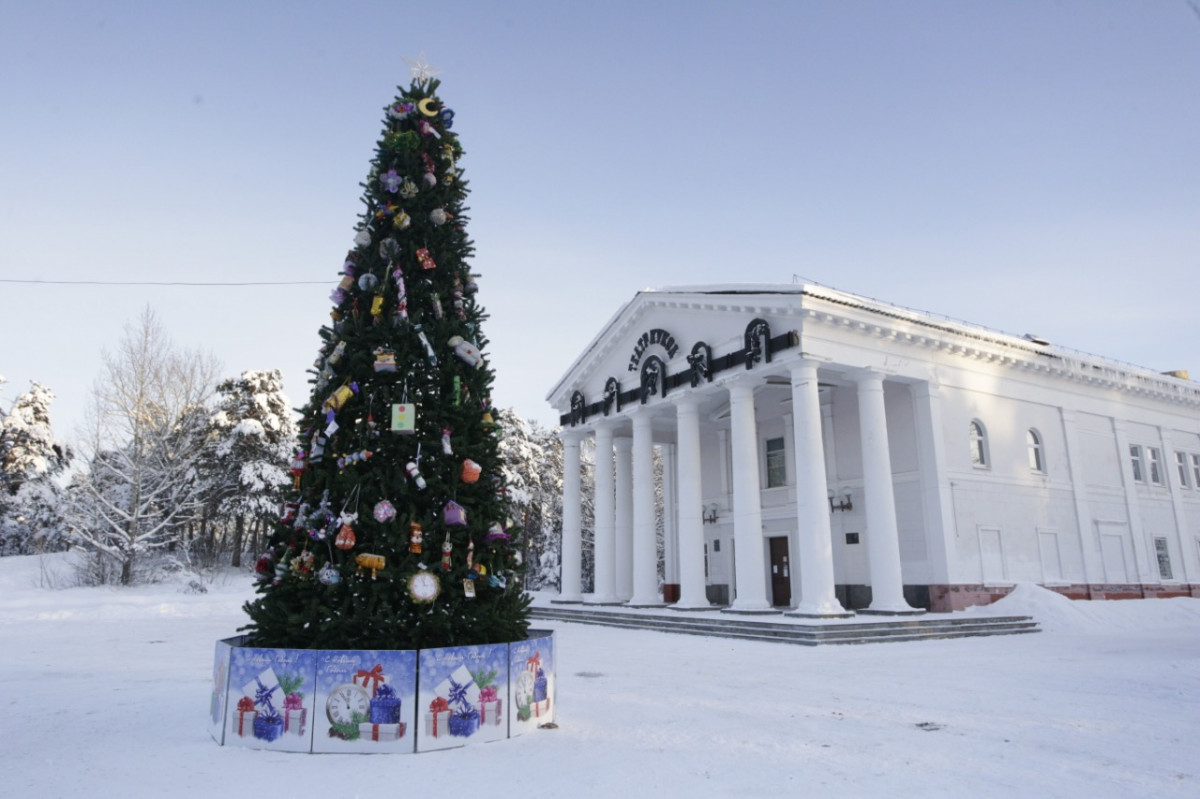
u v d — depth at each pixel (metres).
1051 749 7.25
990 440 26.58
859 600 26.30
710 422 32.75
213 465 45.59
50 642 18.97
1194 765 6.67
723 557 31.72
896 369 24.08
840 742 7.52
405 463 7.92
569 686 11.32
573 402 31.73
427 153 9.20
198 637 20.17
